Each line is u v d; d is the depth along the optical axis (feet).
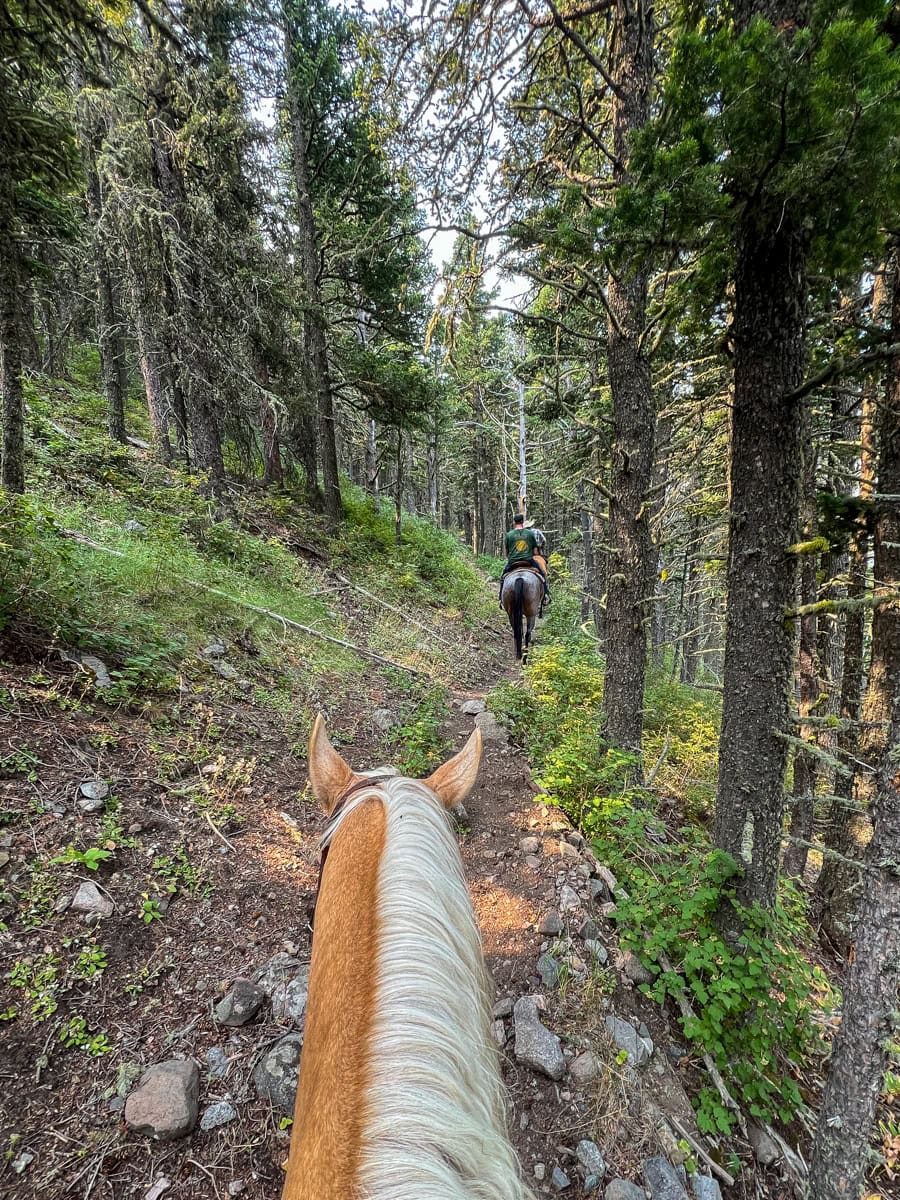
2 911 8.86
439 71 17.46
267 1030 8.87
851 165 7.17
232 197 35.27
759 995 11.16
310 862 12.52
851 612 21.89
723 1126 9.71
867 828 19.24
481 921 12.35
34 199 21.98
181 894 10.52
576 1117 8.93
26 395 35.40
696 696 41.86
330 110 43.73
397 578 42.93
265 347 37.88
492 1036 3.74
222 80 30.27
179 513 28.96
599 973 11.25
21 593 14.01
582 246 9.90
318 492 50.52
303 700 19.92
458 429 93.30
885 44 6.65
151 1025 8.42
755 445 11.12
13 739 11.44
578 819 16.62
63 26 14.52
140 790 12.14
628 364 18.06
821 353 18.44
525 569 30.01
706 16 12.89
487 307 18.83
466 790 5.76
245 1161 7.36
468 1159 2.60
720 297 12.11
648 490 18.62
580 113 16.38
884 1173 11.76
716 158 7.99
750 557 11.51
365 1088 2.82
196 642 19.13
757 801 12.05
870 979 8.70
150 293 30.53
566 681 27.32
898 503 16.48
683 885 12.89
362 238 40.68
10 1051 7.50
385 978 3.27
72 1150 6.91
